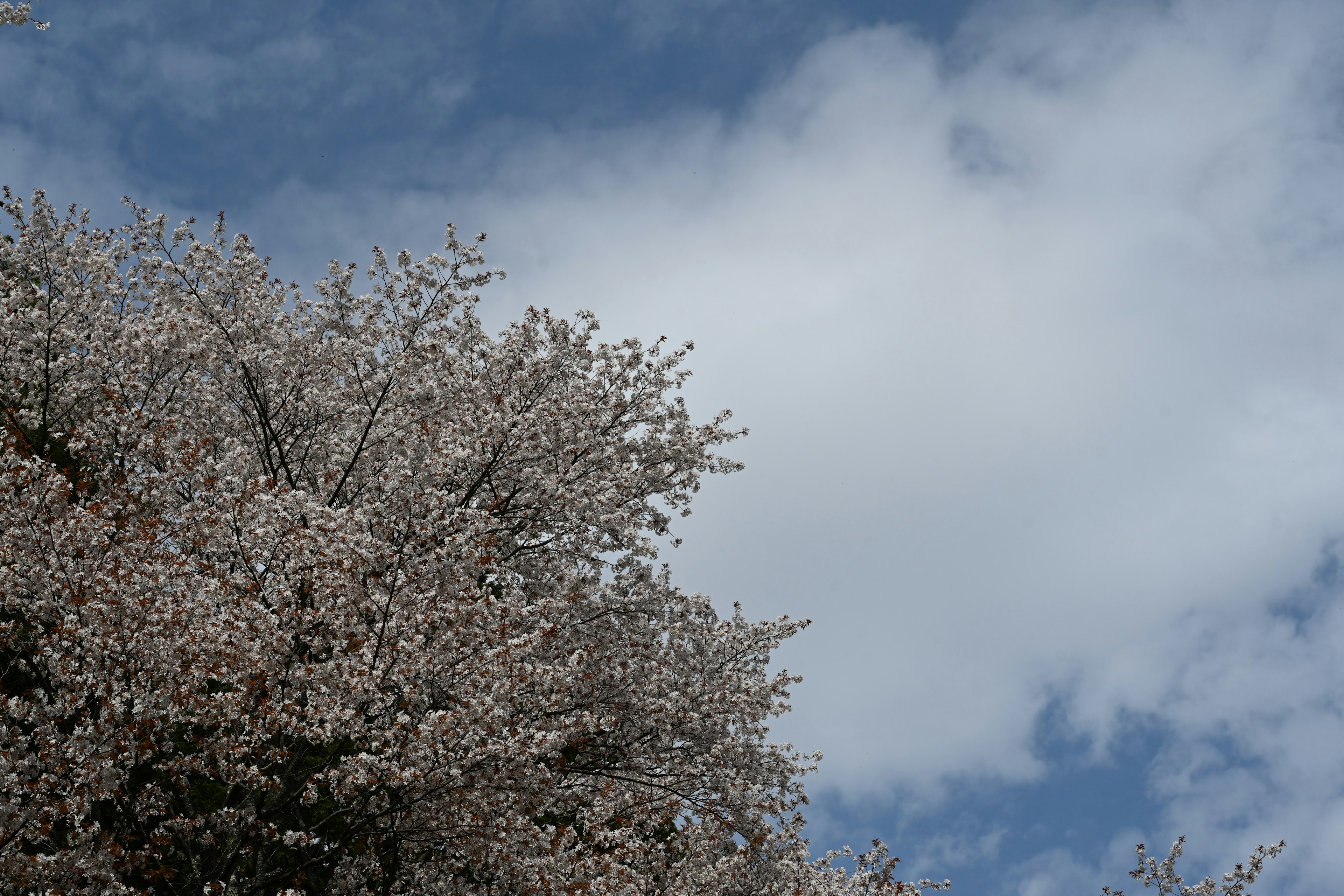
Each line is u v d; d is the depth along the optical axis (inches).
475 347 660.7
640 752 546.0
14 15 520.7
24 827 379.6
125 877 446.0
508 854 457.4
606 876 499.2
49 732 395.5
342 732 416.2
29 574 441.1
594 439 599.5
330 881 490.6
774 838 581.3
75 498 517.7
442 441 558.9
